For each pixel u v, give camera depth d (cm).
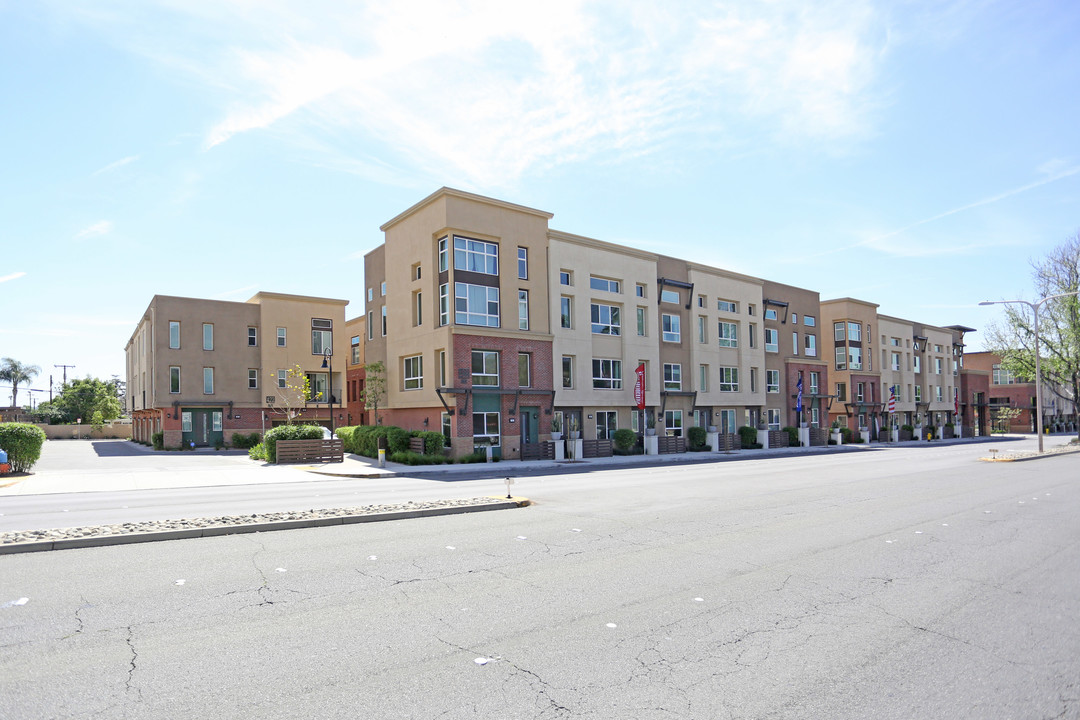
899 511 1401
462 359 3119
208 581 797
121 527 1079
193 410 4656
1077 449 3856
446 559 926
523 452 3316
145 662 550
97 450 4650
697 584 806
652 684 518
